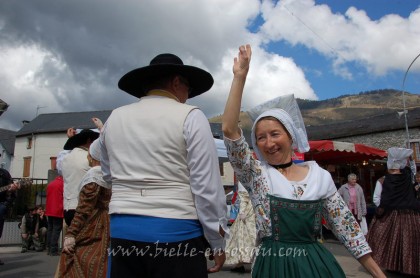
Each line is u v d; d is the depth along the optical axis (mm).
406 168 5762
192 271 1823
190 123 1891
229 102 1932
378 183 6207
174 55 2189
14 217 9414
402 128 23531
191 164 1855
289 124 2047
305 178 1975
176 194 1834
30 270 5750
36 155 33844
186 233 1827
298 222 1857
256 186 1949
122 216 1851
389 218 5652
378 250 5648
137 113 1971
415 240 5297
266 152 2043
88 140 3734
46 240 8062
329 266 1833
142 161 1857
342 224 1967
